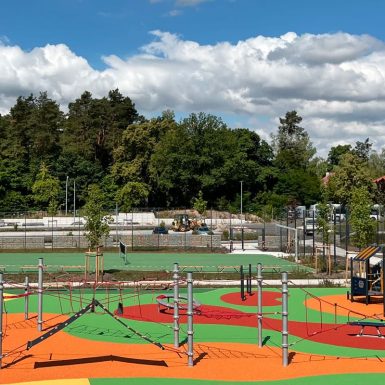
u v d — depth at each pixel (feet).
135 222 296.92
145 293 104.17
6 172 342.44
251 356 61.00
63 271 132.77
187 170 362.12
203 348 64.34
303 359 60.03
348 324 70.33
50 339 68.18
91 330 72.84
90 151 398.01
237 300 97.09
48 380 52.21
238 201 370.12
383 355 61.57
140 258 165.68
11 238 188.65
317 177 418.51
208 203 372.79
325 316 83.61
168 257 168.35
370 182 299.58
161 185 357.61
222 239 224.94
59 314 84.02
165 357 60.49
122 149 370.12
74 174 359.25
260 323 64.90
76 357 60.34
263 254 177.58
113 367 56.65
